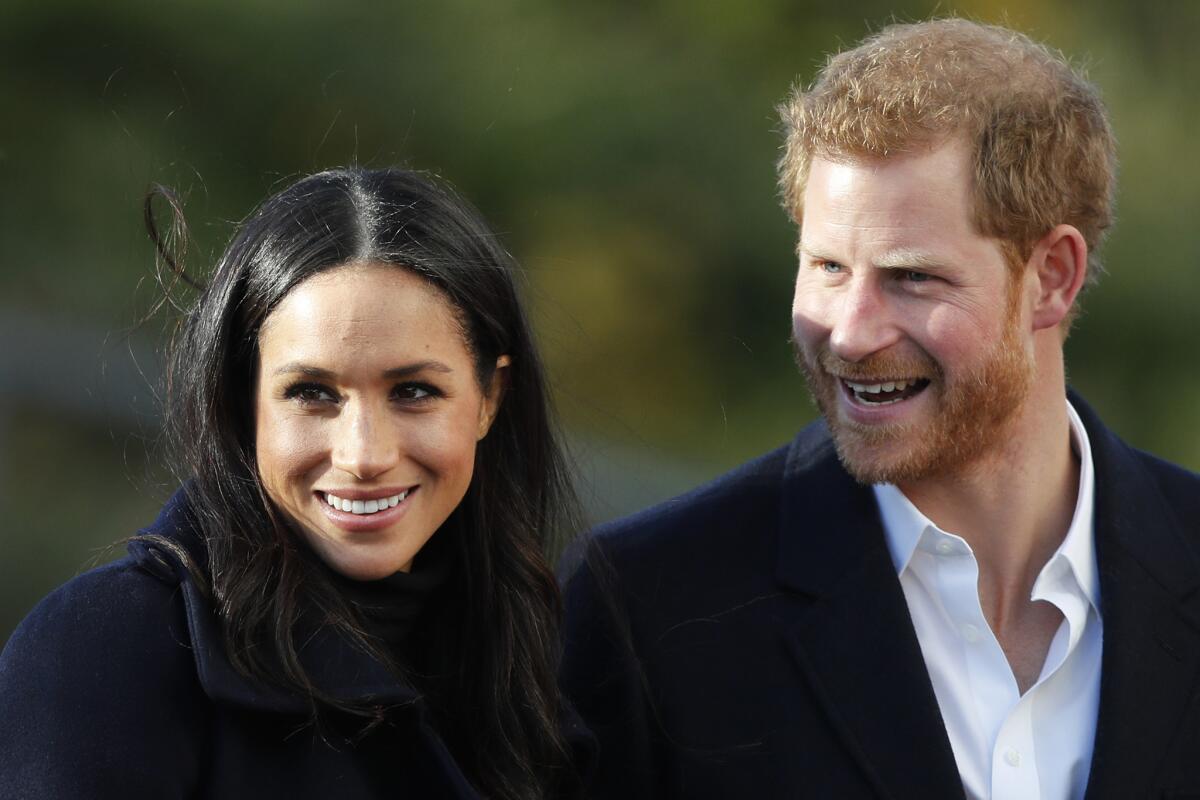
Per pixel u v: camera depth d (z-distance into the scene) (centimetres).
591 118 3859
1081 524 936
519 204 3841
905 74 889
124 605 784
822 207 898
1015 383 905
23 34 3575
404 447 816
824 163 901
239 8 3625
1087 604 932
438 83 3747
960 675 926
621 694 935
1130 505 946
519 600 907
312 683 804
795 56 4081
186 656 789
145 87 3656
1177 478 991
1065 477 955
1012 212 885
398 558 827
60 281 3541
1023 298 909
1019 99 889
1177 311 4100
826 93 908
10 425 3200
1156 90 4212
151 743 763
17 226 3534
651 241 3919
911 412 900
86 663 763
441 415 823
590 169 3881
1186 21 4247
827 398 917
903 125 874
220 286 830
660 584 952
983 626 920
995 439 914
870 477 905
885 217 878
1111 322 4103
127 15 3606
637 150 3891
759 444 3906
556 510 948
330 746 810
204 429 828
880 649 919
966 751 916
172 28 3625
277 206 834
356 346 796
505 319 871
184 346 855
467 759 888
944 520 937
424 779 836
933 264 876
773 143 3981
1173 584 935
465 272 833
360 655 820
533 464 921
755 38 4059
